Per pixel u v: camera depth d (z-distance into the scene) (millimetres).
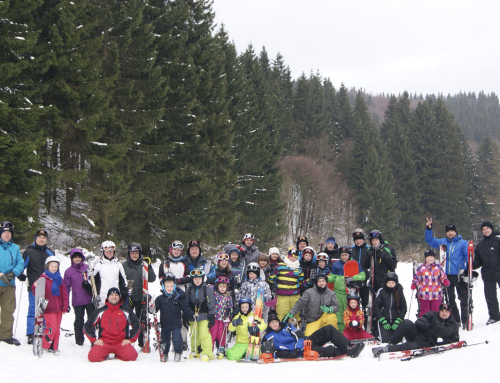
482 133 117438
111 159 17531
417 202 58531
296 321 9109
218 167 25094
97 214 18000
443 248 9711
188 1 25812
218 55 27234
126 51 19188
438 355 7023
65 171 16000
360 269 9938
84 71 16281
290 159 49281
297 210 48406
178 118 21750
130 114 18656
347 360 7203
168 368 6676
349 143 63469
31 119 13734
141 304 8320
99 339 7160
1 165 12836
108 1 18750
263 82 40906
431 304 8805
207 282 8547
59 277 7488
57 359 6934
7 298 7395
